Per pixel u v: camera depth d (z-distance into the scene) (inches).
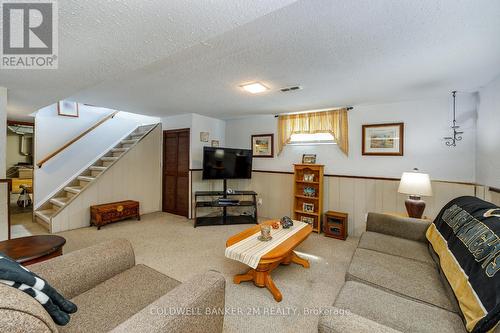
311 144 161.8
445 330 41.6
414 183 101.7
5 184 94.8
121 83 105.3
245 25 57.6
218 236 136.9
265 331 62.4
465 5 49.9
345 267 99.1
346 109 146.6
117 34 52.8
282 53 73.9
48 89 95.7
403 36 63.1
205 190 187.2
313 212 150.6
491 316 35.2
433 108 121.8
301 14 53.2
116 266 57.9
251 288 82.9
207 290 41.6
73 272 50.1
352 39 64.9
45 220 144.0
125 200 175.2
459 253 56.4
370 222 97.7
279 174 175.3
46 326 28.4
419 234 86.7
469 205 71.0
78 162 181.9
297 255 109.3
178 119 185.8
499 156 86.7
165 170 196.4
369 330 33.6
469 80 95.4
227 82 102.2
